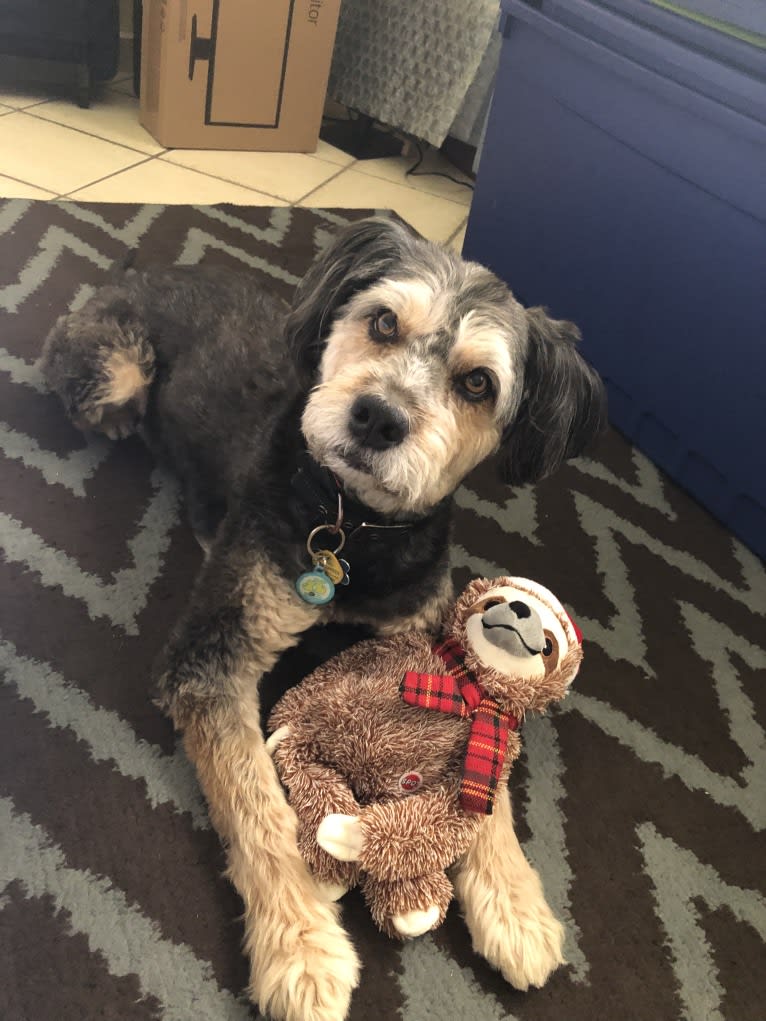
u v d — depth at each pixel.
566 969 0.53
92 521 0.75
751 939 0.57
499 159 1.17
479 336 0.56
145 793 0.55
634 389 1.04
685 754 0.69
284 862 0.50
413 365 0.55
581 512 0.93
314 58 1.46
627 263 1.00
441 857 0.49
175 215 1.22
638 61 0.93
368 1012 0.48
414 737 0.52
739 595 0.87
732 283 0.88
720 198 0.87
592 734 0.68
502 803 0.57
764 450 0.88
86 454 0.82
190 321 0.82
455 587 0.78
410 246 0.62
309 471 0.59
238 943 0.49
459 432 0.58
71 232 1.12
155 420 0.81
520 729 0.67
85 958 0.47
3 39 1.38
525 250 1.16
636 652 0.77
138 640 0.65
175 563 0.73
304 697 0.56
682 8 0.92
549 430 0.62
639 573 0.87
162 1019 0.46
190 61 1.37
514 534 0.87
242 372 0.74
